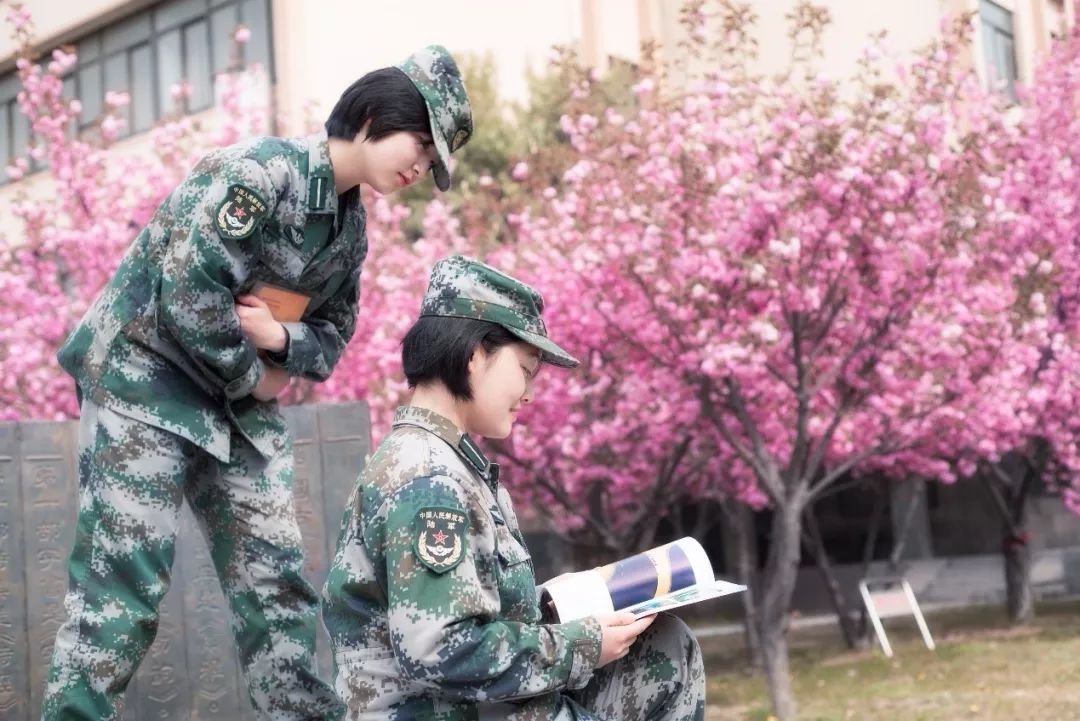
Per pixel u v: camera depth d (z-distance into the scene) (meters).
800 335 8.17
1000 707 7.40
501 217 10.53
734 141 8.05
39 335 10.25
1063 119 11.84
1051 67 12.03
